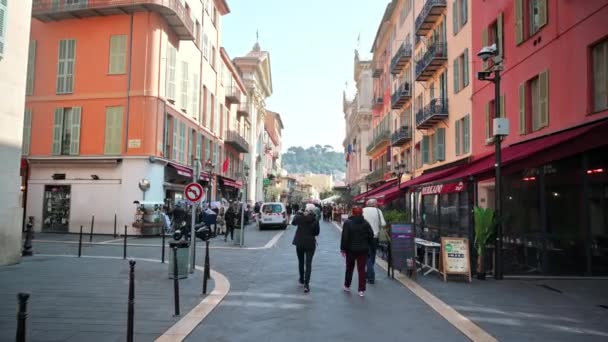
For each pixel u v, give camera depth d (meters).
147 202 25.08
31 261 13.94
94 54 27.25
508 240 12.75
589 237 12.58
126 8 26.38
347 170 85.56
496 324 7.25
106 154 26.53
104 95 26.89
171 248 11.35
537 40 15.65
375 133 51.94
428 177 19.38
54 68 27.67
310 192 150.38
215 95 40.72
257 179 67.94
